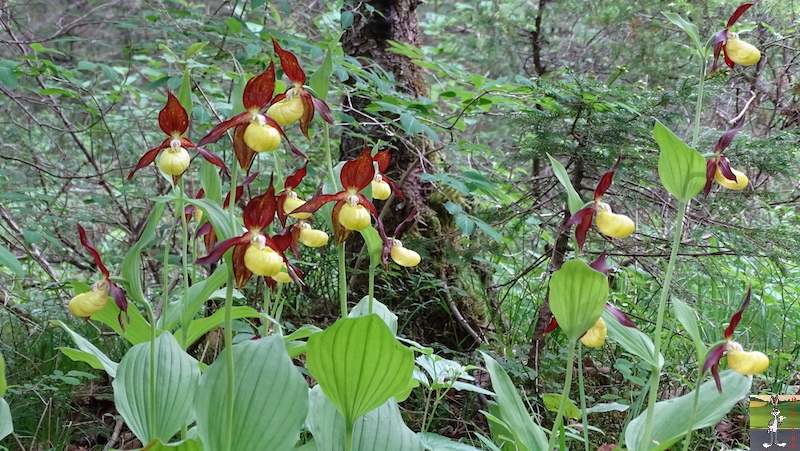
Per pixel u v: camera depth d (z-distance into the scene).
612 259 1.38
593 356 1.26
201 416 0.68
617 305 1.36
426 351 0.89
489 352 1.22
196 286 0.91
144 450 0.63
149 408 0.74
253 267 0.63
